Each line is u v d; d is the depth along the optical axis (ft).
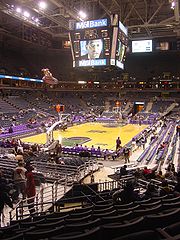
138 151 75.97
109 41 81.00
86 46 84.38
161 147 70.03
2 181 23.65
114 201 23.07
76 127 135.23
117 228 12.53
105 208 21.16
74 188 33.32
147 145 84.33
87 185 33.58
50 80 85.40
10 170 36.50
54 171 40.93
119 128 131.44
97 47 82.69
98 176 48.14
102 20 81.35
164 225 13.67
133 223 12.92
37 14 145.38
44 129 116.47
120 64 88.12
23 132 109.70
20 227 18.01
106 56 81.87
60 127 119.75
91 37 83.25
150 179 33.78
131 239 11.23
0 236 15.71
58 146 66.49
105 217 15.60
